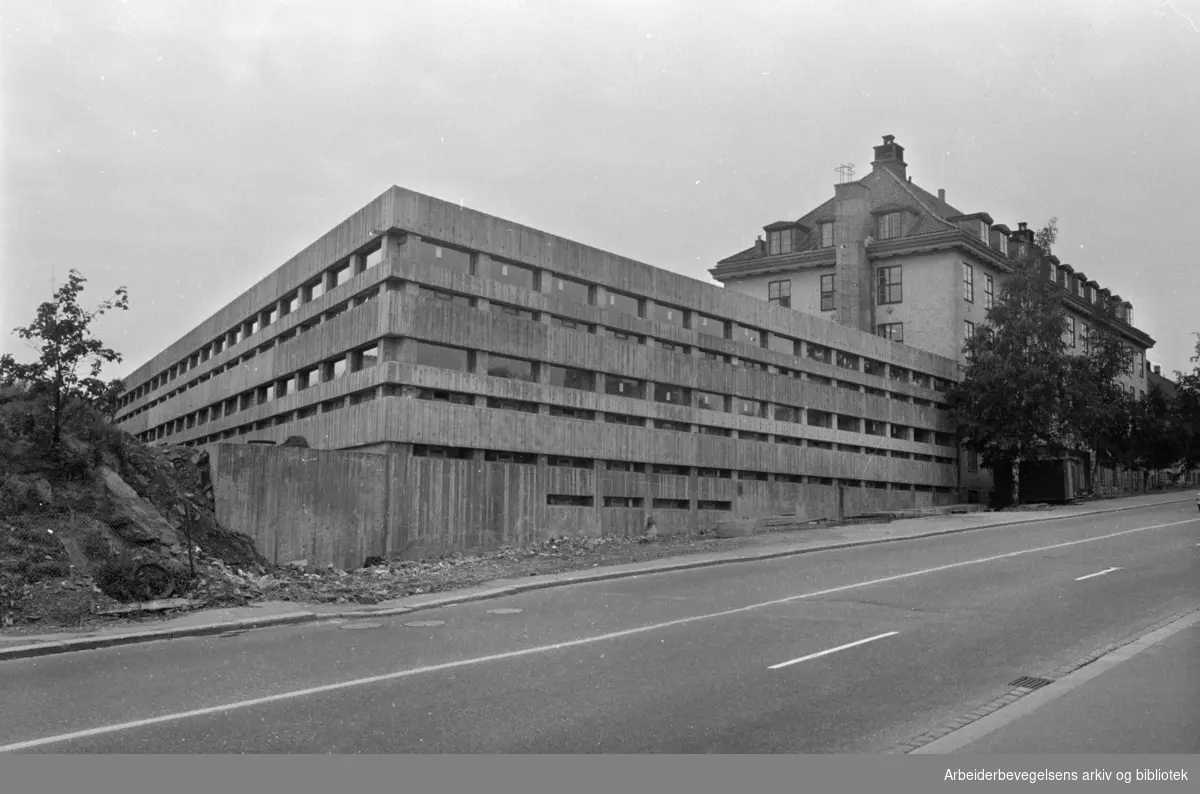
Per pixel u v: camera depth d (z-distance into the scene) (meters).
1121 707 8.34
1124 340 80.56
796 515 41.84
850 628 13.34
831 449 44.59
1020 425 49.44
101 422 20.86
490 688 9.61
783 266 58.69
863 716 8.41
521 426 30.23
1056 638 12.26
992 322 53.25
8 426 19.03
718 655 11.41
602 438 33.00
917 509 45.16
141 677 10.41
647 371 35.19
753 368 40.44
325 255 31.86
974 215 56.41
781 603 16.16
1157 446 71.56
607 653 11.66
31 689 9.78
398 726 8.06
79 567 16.27
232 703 8.97
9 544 16.03
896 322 55.28
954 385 53.59
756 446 39.94
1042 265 53.34
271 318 37.28
